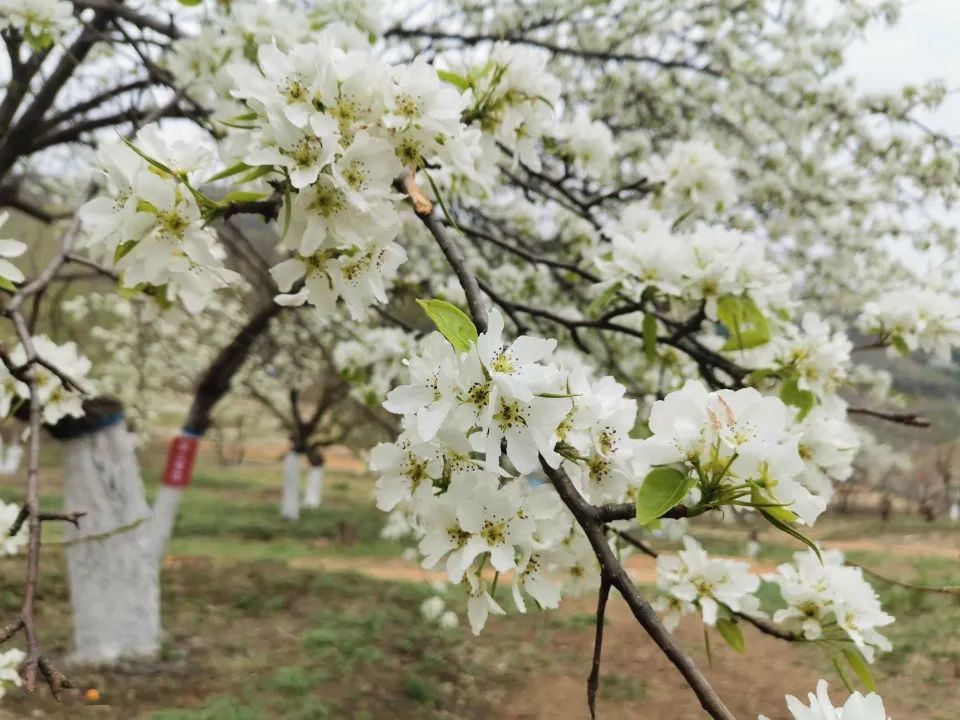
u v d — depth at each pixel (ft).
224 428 76.43
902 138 17.48
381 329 12.37
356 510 61.72
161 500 19.81
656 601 6.59
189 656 20.51
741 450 3.94
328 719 17.47
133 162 4.71
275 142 4.62
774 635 6.08
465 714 19.03
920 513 66.85
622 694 20.48
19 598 24.26
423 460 4.42
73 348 8.73
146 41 10.59
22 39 9.07
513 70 6.55
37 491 5.03
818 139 18.10
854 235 19.03
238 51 8.91
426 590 28.73
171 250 4.74
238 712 16.72
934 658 22.89
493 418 3.84
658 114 18.74
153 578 19.61
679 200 10.37
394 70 4.83
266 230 16.10
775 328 7.91
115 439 18.76
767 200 18.28
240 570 31.27
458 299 13.00
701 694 3.60
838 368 7.48
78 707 16.89
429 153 5.01
